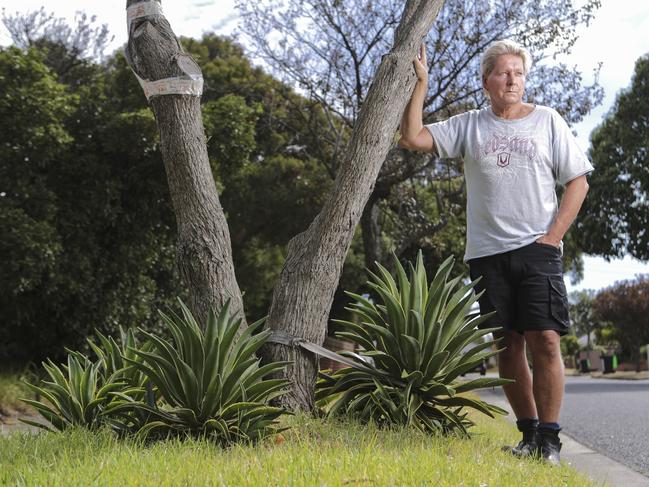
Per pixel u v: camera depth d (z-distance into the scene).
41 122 12.56
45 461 3.39
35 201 12.61
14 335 13.37
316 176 21.23
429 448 3.52
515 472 3.16
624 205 26.72
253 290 25.12
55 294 12.87
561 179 4.41
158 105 4.73
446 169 16.83
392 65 4.74
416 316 4.46
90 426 4.69
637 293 43.03
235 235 23.27
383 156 4.77
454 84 16.33
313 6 15.95
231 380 3.98
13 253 11.72
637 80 26.95
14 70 12.47
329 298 4.77
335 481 2.67
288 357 4.59
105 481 2.70
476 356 4.48
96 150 14.02
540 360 4.20
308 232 4.83
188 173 4.69
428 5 4.91
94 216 13.59
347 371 4.97
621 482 4.82
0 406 9.90
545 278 4.22
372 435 3.88
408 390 4.40
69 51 18.38
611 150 27.28
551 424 4.14
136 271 14.11
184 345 4.06
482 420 7.35
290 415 4.37
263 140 22.59
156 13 4.80
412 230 17.19
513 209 4.32
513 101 4.43
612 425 9.16
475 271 4.47
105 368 5.11
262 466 2.98
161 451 3.37
